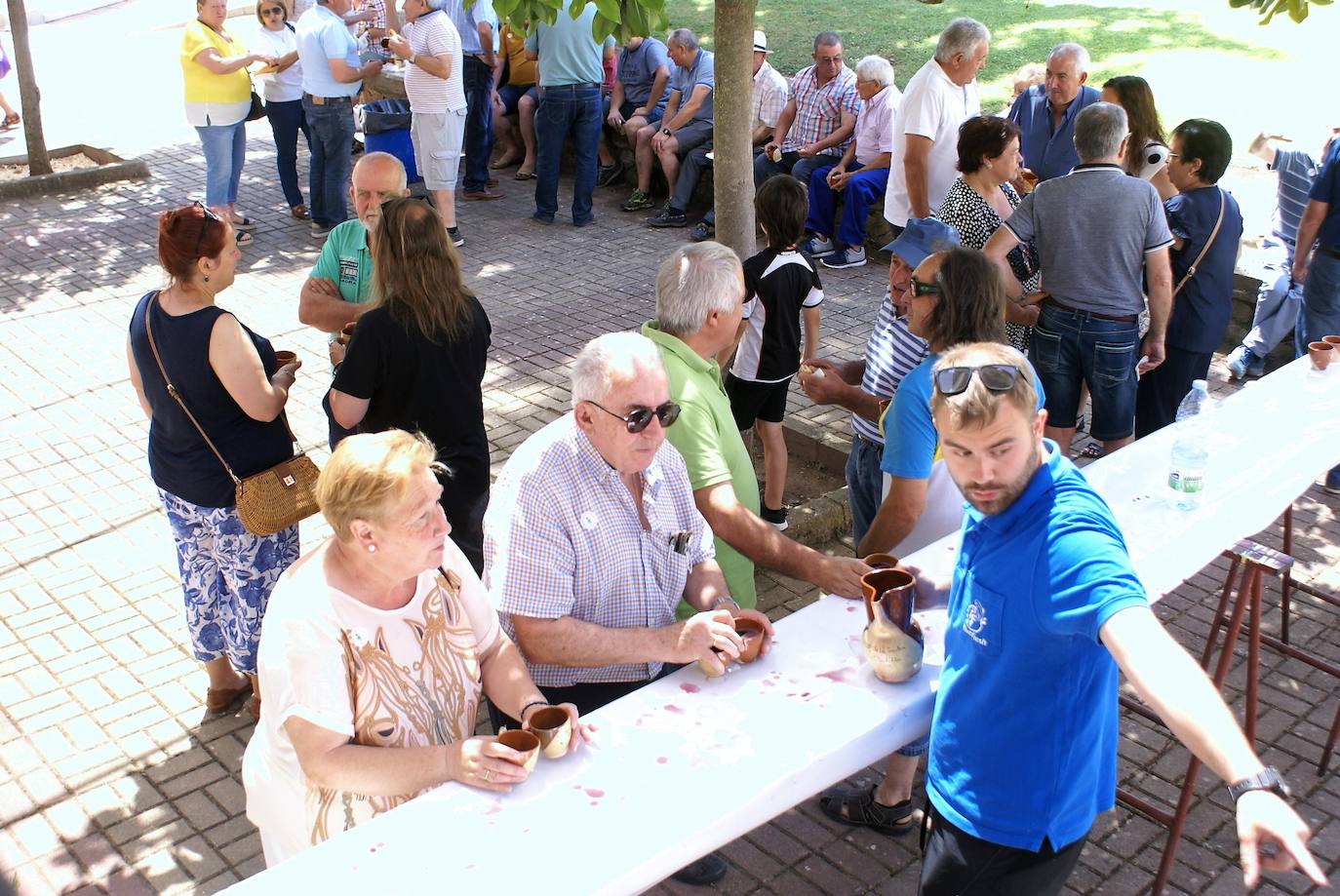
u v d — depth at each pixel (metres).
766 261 5.37
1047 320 5.35
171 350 3.95
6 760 4.35
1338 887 3.71
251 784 2.85
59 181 11.43
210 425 4.06
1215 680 3.63
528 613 2.94
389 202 4.06
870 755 2.72
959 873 2.59
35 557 5.66
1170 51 12.91
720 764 2.60
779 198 5.32
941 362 2.41
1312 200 6.06
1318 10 13.69
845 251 9.52
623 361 2.86
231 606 4.39
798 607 5.23
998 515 2.41
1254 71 12.12
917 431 3.35
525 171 12.03
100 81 16.19
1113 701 2.59
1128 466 3.86
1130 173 5.93
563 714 2.67
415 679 2.71
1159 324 5.30
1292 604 5.16
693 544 3.22
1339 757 4.27
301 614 2.58
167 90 15.66
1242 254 7.98
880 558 3.17
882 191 9.34
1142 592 2.21
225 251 3.96
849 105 9.55
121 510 6.06
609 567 3.03
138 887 3.80
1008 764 2.48
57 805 4.14
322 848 2.40
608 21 4.85
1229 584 3.82
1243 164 9.61
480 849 2.38
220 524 4.19
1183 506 3.54
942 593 3.19
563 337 8.26
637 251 10.09
